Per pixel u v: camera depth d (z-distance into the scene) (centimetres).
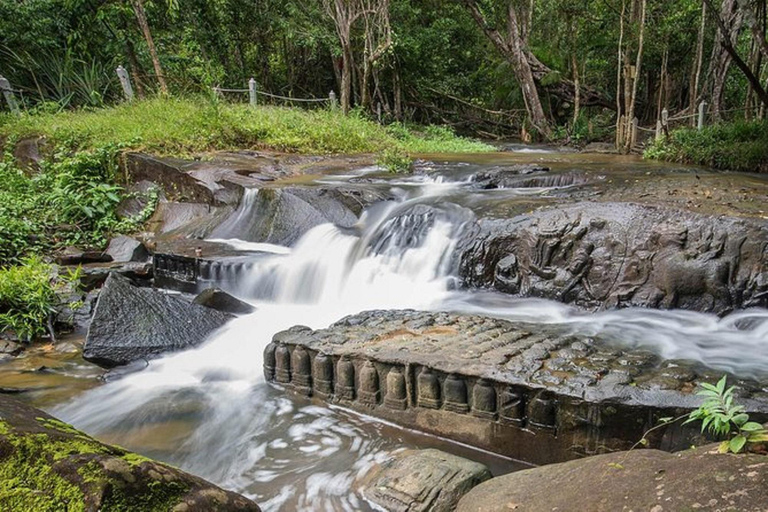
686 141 1143
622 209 522
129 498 164
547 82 2081
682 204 574
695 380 318
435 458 307
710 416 232
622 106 2167
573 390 305
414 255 618
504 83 2344
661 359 360
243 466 333
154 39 1702
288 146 1170
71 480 162
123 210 909
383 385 371
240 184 830
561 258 529
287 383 424
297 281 641
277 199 774
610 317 477
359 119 1569
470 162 1074
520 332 411
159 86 1459
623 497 201
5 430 173
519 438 321
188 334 514
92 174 952
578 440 304
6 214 789
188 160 968
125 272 689
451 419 343
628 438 293
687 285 466
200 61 1748
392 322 448
